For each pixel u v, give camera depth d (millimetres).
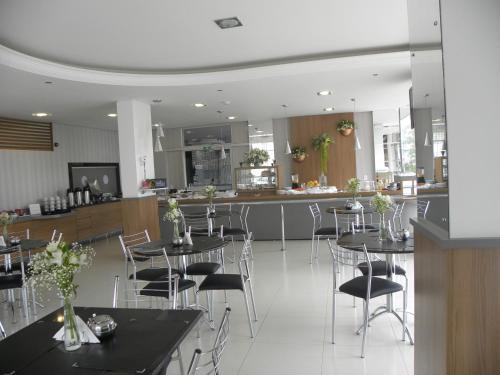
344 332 3449
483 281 1681
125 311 2268
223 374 2838
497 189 1700
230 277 3654
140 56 5059
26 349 1854
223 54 5160
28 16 3631
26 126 8102
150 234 6996
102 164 10227
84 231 8531
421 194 2227
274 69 5480
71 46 4523
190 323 2072
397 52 5102
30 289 5055
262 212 7609
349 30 4441
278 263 5898
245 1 3572
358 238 3750
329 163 10289
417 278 2234
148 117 7180
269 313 3963
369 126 10203
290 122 10453
